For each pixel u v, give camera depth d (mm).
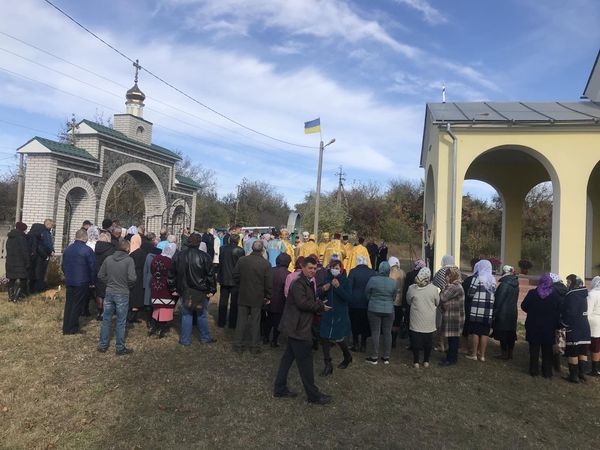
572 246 11875
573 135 12031
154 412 5211
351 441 4770
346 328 6727
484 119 12156
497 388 6605
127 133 18969
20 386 5730
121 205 34719
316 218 25125
